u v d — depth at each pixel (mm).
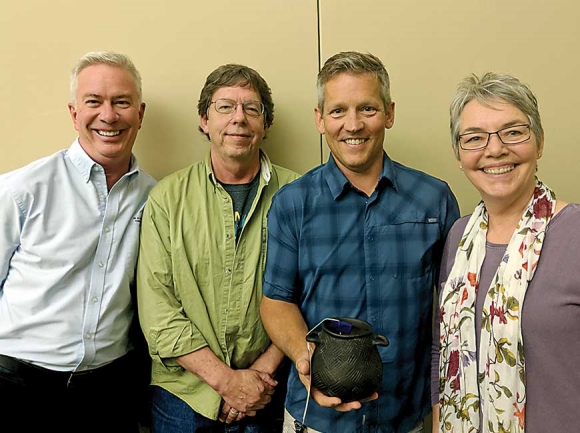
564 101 1678
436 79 1648
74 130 1645
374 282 1208
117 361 1441
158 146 1648
